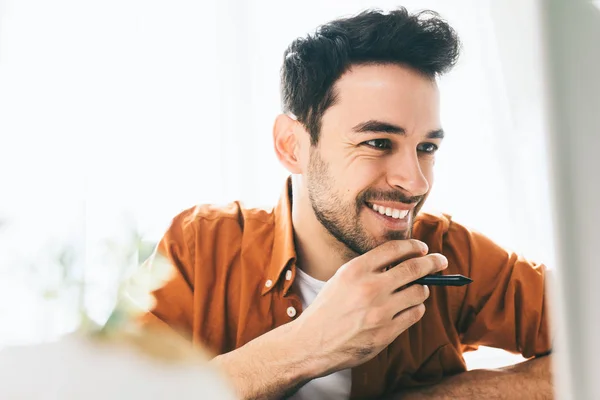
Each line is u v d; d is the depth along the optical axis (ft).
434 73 3.22
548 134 1.04
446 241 3.82
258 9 5.91
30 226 4.31
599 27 0.99
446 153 5.73
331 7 5.82
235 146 5.95
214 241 3.72
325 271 3.58
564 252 1.06
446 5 5.55
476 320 3.76
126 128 5.88
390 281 2.95
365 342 3.01
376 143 3.21
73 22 5.89
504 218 5.58
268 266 3.62
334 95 3.23
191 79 5.95
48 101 5.86
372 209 3.29
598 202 1.01
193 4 5.94
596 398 1.09
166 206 5.84
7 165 5.43
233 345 3.62
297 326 3.08
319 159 3.36
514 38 5.48
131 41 5.93
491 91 5.57
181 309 3.57
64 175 5.68
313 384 3.41
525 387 3.39
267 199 5.97
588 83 1.00
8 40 5.79
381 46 3.13
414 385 3.55
